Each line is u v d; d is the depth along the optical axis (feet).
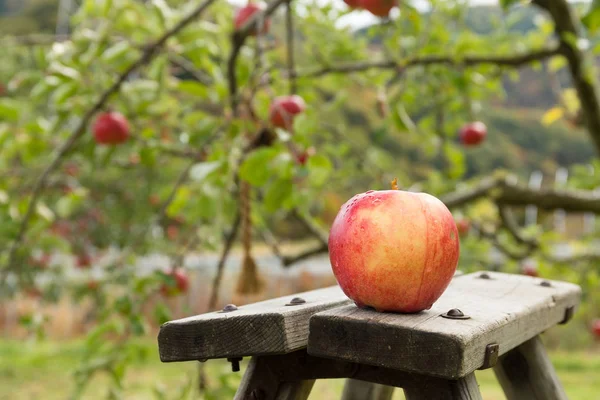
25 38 9.75
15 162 13.10
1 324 34.32
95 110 9.32
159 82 10.00
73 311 33.58
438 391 3.75
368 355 3.53
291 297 4.63
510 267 14.82
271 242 11.74
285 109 8.30
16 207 10.91
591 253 15.25
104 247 22.70
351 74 13.05
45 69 10.18
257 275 8.72
